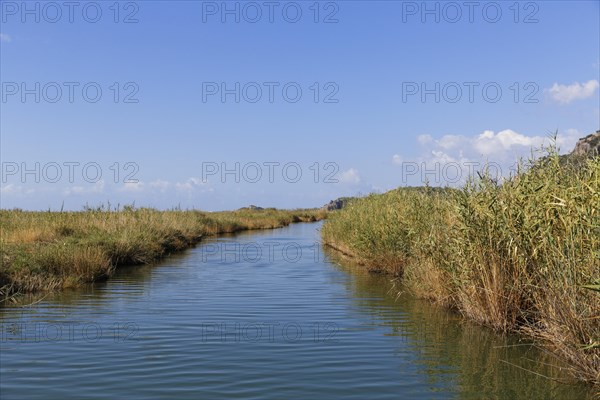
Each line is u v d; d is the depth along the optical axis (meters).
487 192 10.57
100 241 19.69
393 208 18.03
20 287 13.61
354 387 6.89
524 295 9.58
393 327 10.17
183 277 16.77
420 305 12.35
